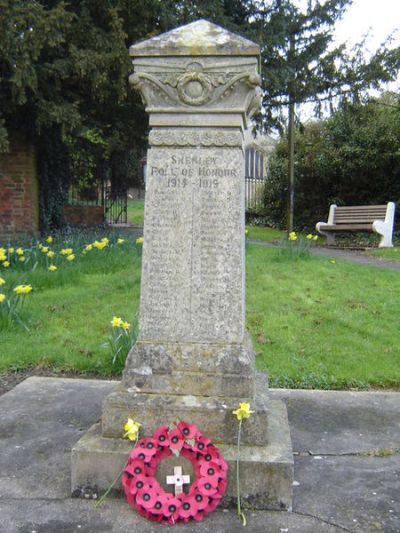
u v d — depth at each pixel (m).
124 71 11.39
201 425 3.22
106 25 12.10
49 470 3.43
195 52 3.33
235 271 3.42
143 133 15.55
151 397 3.32
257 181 23.22
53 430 4.02
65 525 2.87
